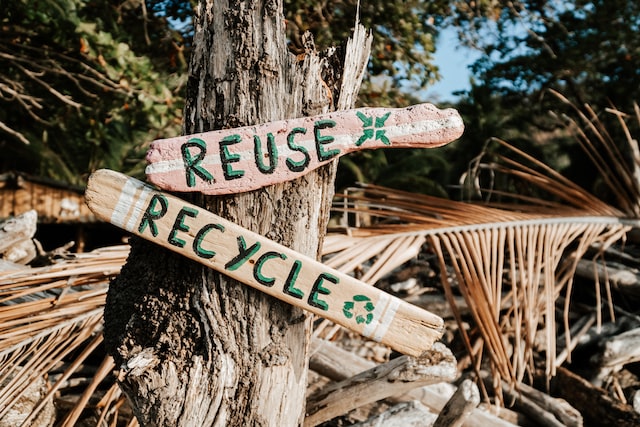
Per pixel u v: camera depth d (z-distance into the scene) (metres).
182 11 7.41
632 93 10.41
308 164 1.81
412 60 7.32
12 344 2.88
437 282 5.30
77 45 6.98
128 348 1.95
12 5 6.79
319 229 1.96
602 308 5.14
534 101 11.37
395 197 4.43
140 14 7.46
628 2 9.91
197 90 1.93
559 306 5.28
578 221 4.66
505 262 5.38
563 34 10.15
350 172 11.50
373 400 2.92
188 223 1.83
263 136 1.81
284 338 1.90
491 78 11.09
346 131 1.81
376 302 1.85
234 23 1.90
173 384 1.86
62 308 3.05
